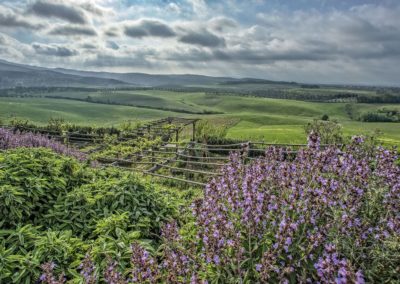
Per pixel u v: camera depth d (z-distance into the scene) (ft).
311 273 11.74
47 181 21.85
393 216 13.56
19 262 14.69
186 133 105.09
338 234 12.53
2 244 15.97
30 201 19.81
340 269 9.43
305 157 15.43
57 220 19.57
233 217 14.42
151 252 15.87
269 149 17.53
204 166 53.83
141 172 41.98
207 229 13.46
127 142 67.87
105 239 16.92
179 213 20.99
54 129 92.07
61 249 15.70
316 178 14.02
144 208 20.77
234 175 16.34
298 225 12.79
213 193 15.58
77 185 23.24
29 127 91.71
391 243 11.69
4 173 20.54
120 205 20.67
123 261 14.74
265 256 11.12
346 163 14.84
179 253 12.71
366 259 12.39
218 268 12.12
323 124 56.80
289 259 12.00
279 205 13.48
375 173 15.16
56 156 25.99
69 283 13.79
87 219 19.81
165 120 105.29
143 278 11.25
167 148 59.82
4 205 18.47
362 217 14.19
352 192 13.60
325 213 13.28
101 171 25.99
